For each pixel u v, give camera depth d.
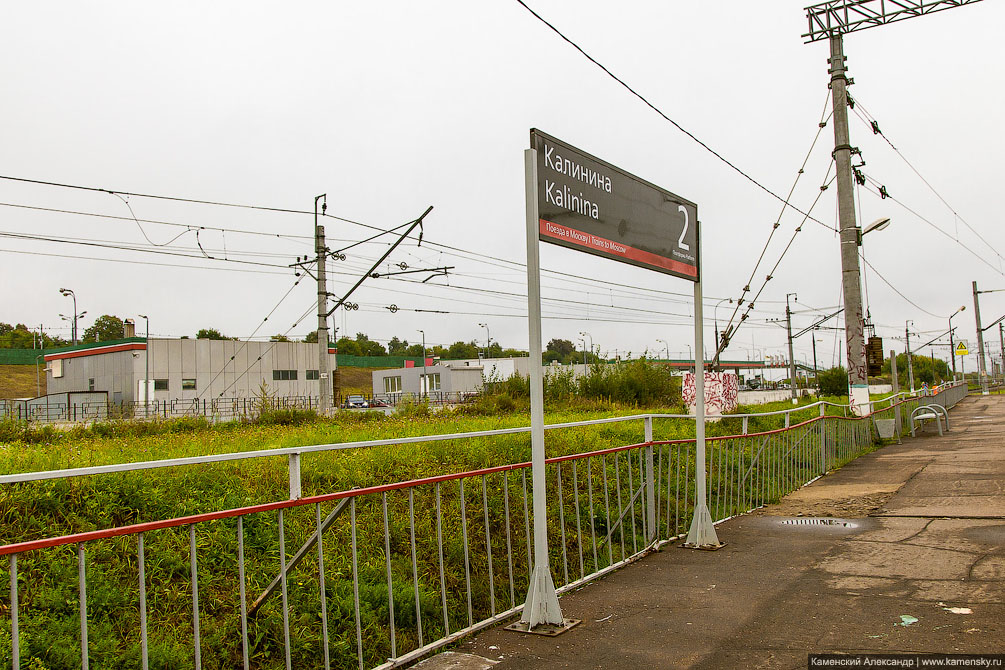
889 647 4.09
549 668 4.05
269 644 5.02
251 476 7.48
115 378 44.50
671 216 6.56
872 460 14.15
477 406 25.09
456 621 6.22
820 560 6.14
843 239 18.53
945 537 6.70
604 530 8.37
